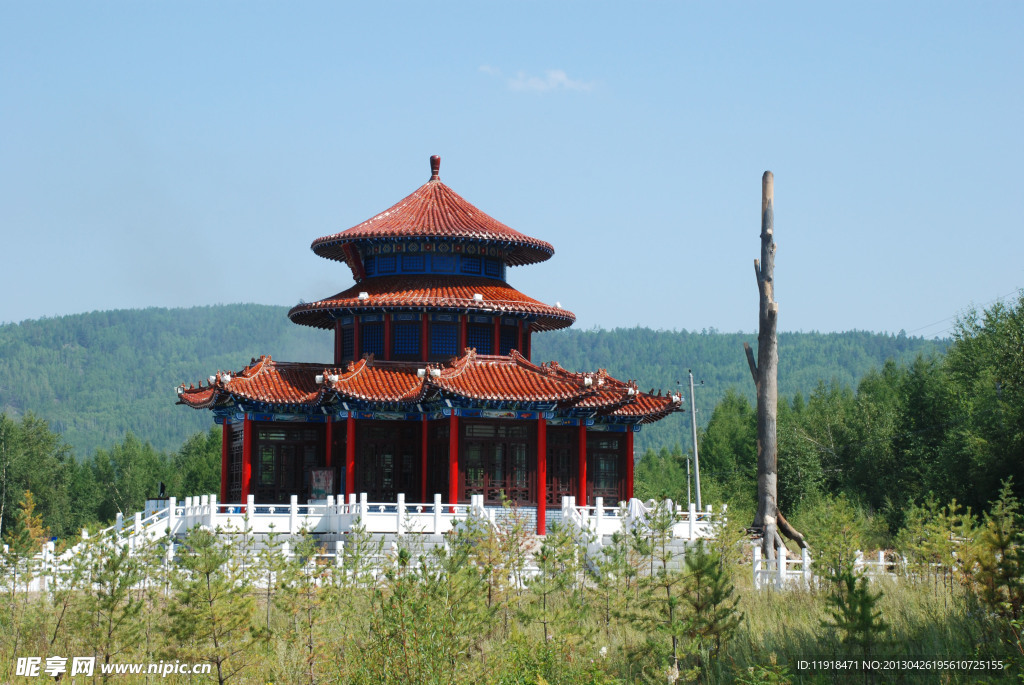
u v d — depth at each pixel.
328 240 72.12
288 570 38.69
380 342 69.75
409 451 66.00
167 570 44.97
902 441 113.06
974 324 105.12
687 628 34.81
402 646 31.89
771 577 49.97
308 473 67.94
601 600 42.69
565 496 60.12
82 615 37.88
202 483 161.25
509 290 72.56
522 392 61.84
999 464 87.12
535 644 35.12
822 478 119.75
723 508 54.91
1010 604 35.78
